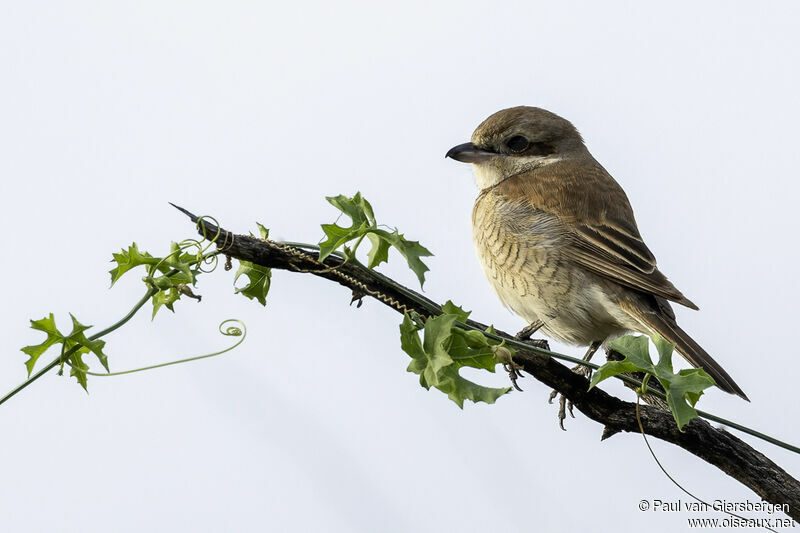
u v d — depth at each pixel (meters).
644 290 9.43
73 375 6.09
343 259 6.74
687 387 5.84
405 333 5.97
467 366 6.07
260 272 7.19
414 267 6.47
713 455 7.84
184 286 6.35
